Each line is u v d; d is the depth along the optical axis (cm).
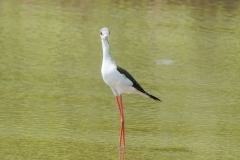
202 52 2042
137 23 2342
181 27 2306
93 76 1745
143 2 2620
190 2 2614
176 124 1366
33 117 1371
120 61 1889
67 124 1337
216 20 2405
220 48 2086
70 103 1488
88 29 2259
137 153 1185
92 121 1366
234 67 1898
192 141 1266
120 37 2164
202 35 2223
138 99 1549
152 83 1695
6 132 1271
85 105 1476
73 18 2391
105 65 1218
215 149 1221
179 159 1159
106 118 1390
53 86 1630
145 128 1338
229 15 2472
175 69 1845
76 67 1828
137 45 2078
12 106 1443
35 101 1490
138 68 1830
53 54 1956
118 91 1233
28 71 1766
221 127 1357
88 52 1995
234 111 1479
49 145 1208
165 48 2061
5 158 1130
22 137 1246
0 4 2562
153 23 2350
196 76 1788
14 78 1691
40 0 2647
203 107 1502
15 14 2422
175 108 1484
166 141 1259
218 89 1667
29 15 2412
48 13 2452
